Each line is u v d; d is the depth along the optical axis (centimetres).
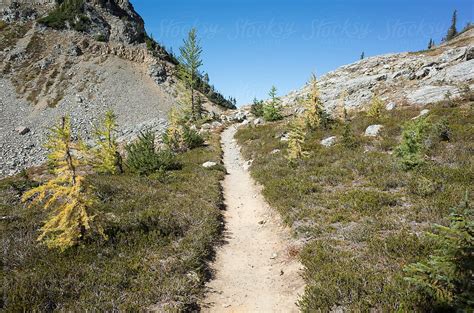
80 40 10062
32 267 852
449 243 511
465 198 537
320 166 1859
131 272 866
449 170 1341
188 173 2058
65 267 846
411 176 1380
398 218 1063
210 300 845
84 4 11125
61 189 912
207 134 3734
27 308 688
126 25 11175
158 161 2152
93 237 991
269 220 1358
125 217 1198
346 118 2983
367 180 1484
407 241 871
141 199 1430
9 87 8138
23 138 6041
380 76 4038
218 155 2781
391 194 1269
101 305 720
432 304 596
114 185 1580
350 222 1113
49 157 915
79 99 8012
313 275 848
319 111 2888
